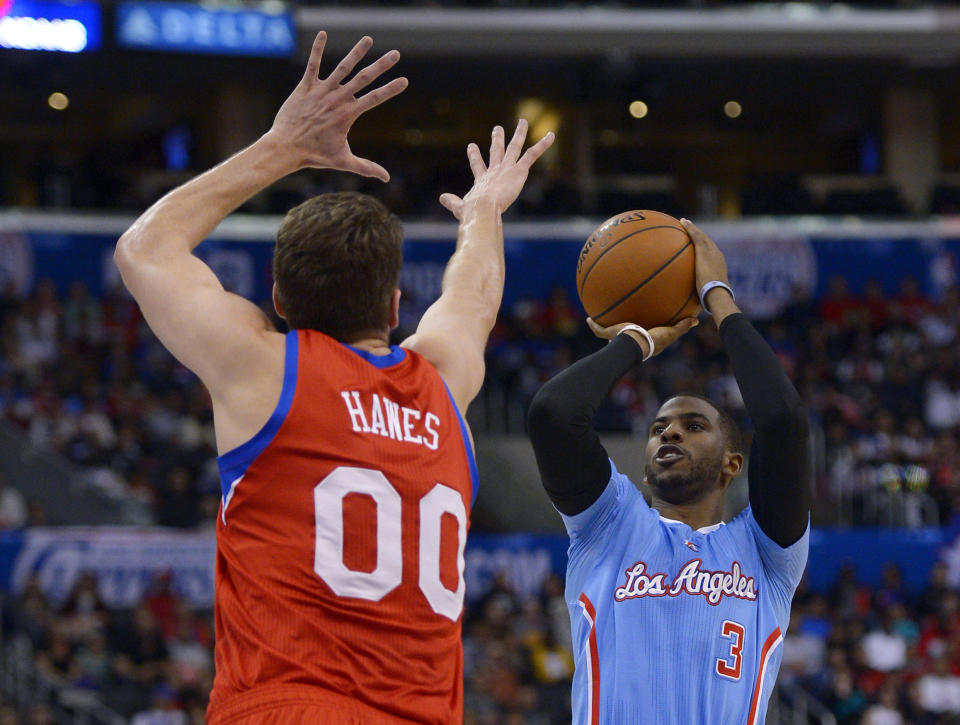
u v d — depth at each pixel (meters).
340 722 2.02
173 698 12.11
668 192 27.06
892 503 16.91
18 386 17.81
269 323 2.27
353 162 2.47
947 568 15.72
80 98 24.83
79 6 19.81
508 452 18.33
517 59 22.62
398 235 2.33
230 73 21.77
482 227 2.70
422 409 2.27
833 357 20.58
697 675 2.93
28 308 19.27
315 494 2.13
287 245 2.28
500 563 14.95
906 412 19.44
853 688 13.43
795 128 27.80
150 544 13.92
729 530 3.12
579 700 3.02
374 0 21.83
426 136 27.31
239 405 2.15
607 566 3.08
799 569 3.12
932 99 25.17
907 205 24.14
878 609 15.20
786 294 21.30
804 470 2.97
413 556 2.16
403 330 20.44
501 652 13.02
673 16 22.03
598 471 3.05
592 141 28.09
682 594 3.00
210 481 16.17
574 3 22.12
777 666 3.07
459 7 21.64
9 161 27.23
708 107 26.23
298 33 20.97
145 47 20.12
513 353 20.09
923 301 21.42
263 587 2.10
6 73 21.28
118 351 18.86
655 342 3.18
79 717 11.93
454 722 2.19
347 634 2.09
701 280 3.21
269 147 2.41
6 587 13.48
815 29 22.16
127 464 16.55
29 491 15.36
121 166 25.73
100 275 20.03
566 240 21.69
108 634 12.84
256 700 2.04
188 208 2.34
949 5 22.48
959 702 13.38
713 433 3.25
